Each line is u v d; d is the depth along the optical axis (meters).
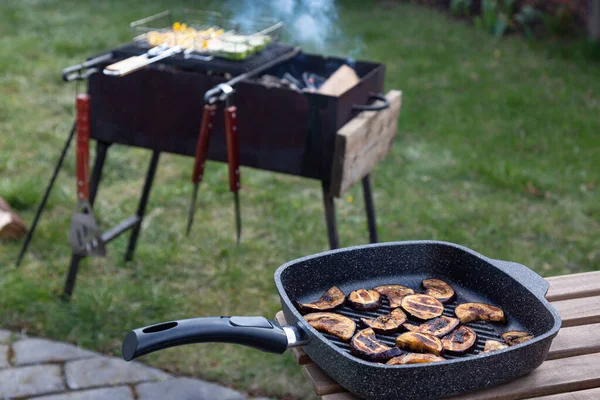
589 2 6.84
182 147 2.61
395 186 4.07
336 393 1.22
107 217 3.58
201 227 3.54
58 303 2.79
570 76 5.96
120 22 7.04
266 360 2.58
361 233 3.54
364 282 1.54
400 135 4.78
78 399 2.33
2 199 3.42
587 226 3.68
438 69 6.08
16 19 7.00
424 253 1.56
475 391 1.20
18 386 2.37
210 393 2.39
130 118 2.63
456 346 1.30
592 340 1.39
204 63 2.52
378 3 8.12
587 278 1.65
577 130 4.88
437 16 7.66
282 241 3.44
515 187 4.07
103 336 2.64
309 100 2.35
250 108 2.44
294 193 3.99
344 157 2.36
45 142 4.44
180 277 3.09
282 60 2.76
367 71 2.84
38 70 5.66
